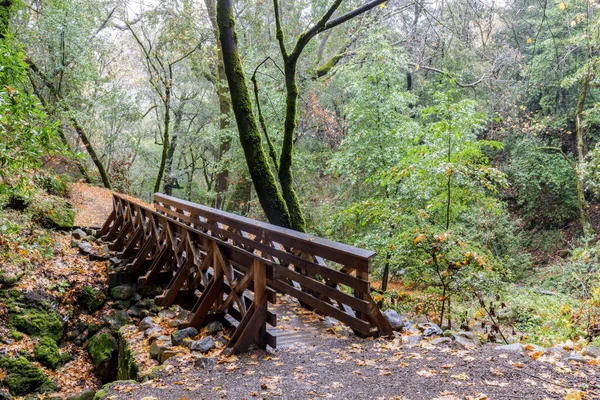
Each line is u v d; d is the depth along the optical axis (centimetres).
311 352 414
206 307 503
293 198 793
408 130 1017
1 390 534
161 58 1728
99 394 367
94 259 821
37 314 654
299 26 1630
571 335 539
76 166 1508
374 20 1229
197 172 2642
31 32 1168
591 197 1616
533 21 1533
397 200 943
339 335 464
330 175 1647
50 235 866
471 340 455
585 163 1136
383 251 753
